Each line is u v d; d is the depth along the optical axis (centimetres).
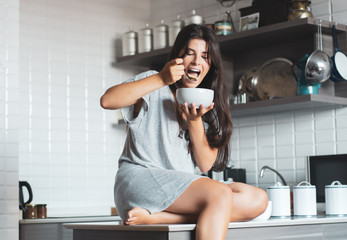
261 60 371
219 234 148
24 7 384
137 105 177
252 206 173
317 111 343
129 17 435
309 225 189
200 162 180
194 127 173
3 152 308
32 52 384
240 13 355
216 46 180
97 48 414
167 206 161
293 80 343
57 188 386
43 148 382
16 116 313
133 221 159
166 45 392
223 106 186
